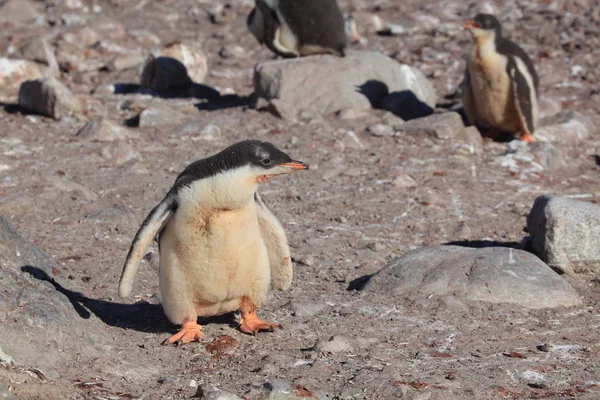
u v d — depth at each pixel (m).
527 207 14.31
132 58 23.91
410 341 9.16
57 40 25.42
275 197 14.52
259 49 26.56
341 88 19.31
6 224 10.05
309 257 11.83
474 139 17.72
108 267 11.32
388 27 27.92
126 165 15.71
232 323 9.55
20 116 18.95
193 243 8.35
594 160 17.23
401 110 19.42
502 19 28.84
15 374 7.34
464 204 14.34
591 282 11.08
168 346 8.83
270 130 18.02
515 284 10.27
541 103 19.97
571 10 29.44
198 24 29.53
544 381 8.18
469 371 8.38
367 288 10.71
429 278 10.52
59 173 15.20
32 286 8.67
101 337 8.53
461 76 23.36
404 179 15.16
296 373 8.16
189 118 18.84
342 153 16.78
